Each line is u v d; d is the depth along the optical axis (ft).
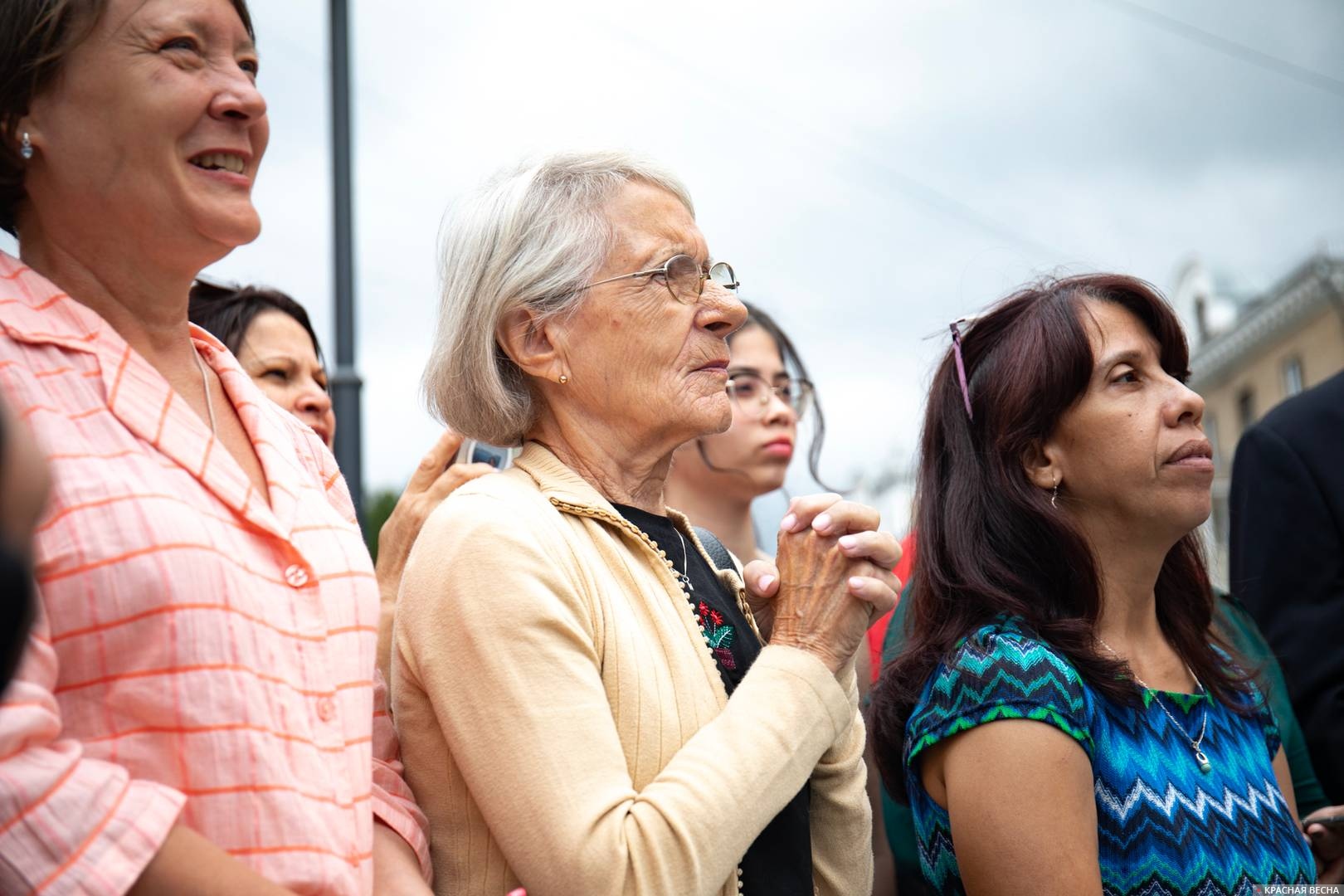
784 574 6.95
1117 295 8.29
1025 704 7.13
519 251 6.95
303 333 10.28
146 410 5.30
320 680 5.43
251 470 5.89
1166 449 7.88
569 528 6.61
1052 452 8.14
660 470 7.30
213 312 10.03
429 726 6.43
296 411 9.89
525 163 7.24
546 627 6.09
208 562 5.03
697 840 5.80
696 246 7.11
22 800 4.39
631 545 6.84
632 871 5.71
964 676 7.38
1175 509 7.89
